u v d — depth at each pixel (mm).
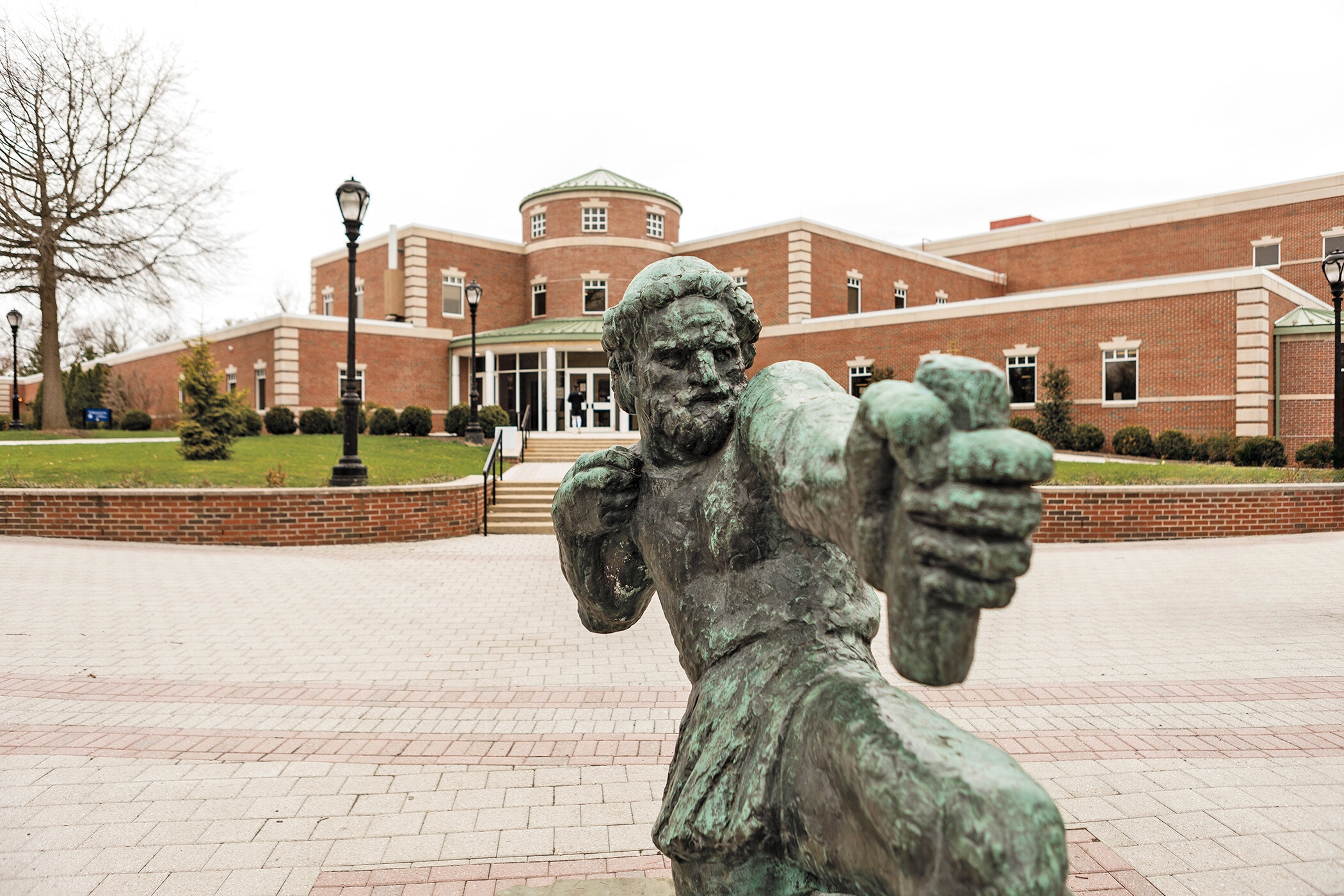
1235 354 23781
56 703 5539
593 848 3572
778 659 1604
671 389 1822
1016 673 6184
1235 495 13914
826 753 1309
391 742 4820
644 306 1841
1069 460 22109
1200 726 4992
